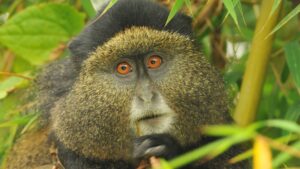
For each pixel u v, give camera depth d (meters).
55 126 8.73
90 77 8.31
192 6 10.41
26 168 9.43
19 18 10.16
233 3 7.45
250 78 8.98
